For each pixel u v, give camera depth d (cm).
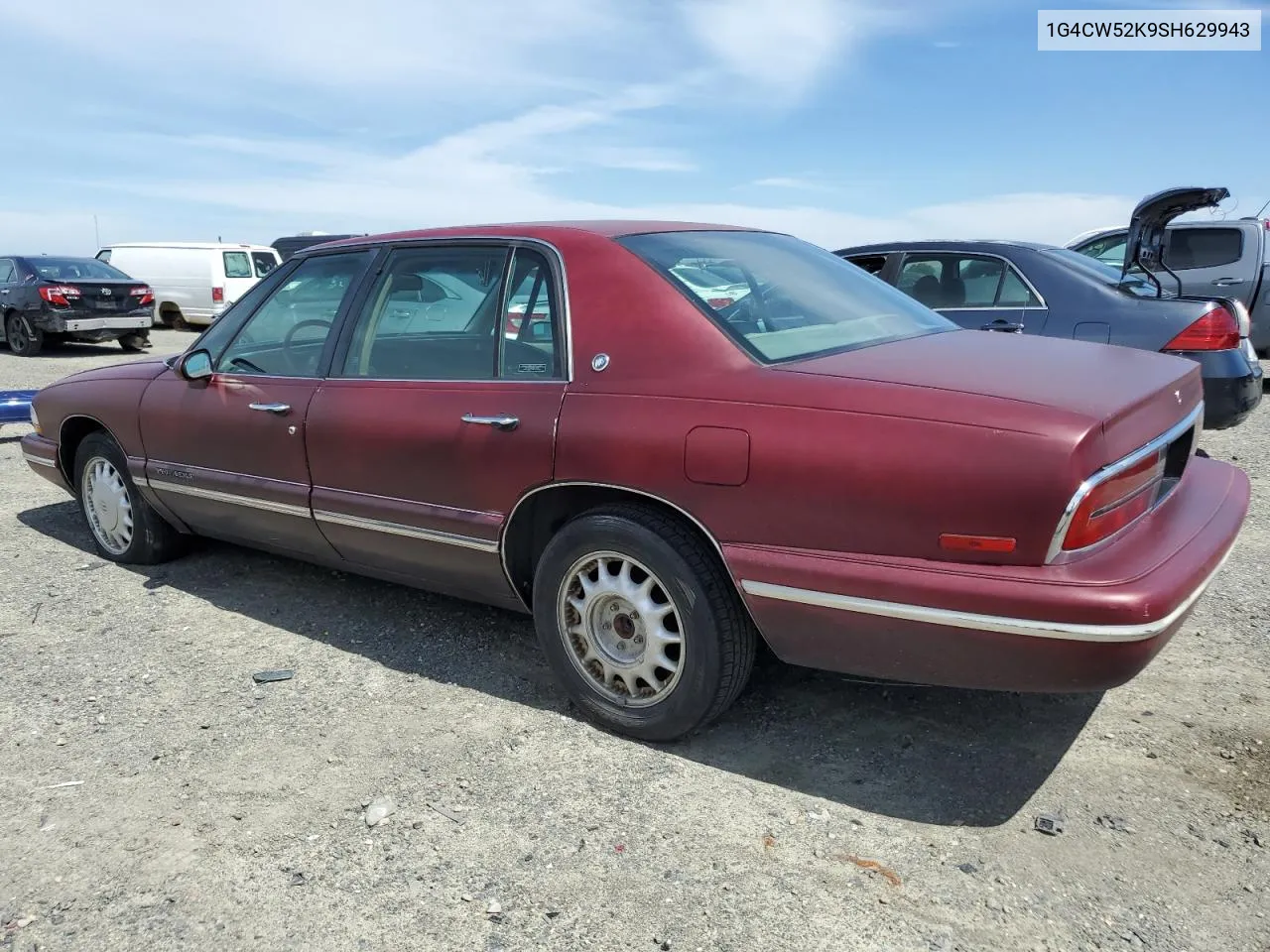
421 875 244
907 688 337
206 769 295
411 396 342
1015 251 619
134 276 2031
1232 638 369
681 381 283
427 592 443
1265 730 302
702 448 270
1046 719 314
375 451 348
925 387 254
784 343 291
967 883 236
